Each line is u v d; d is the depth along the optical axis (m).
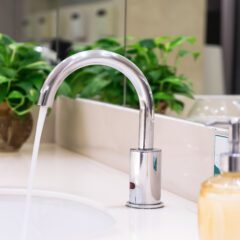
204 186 0.69
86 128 1.51
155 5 1.44
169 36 1.41
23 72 1.54
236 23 1.30
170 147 1.09
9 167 1.36
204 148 0.99
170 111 1.25
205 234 0.68
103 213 0.98
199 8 1.35
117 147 1.33
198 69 1.33
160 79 1.33
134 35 1.50
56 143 1.74
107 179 1.22
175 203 1.01
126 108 1.30
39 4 1.99
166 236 0.81
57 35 1.90
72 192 1.10
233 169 0.70
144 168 0.97
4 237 1.16
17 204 1.17
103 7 1.67
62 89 1.53
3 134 1.53
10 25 2.11
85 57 0.92
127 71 0.96
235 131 0.72
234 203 0.67
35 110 1.71
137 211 0.95
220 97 1.25
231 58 1.28
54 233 1.10
